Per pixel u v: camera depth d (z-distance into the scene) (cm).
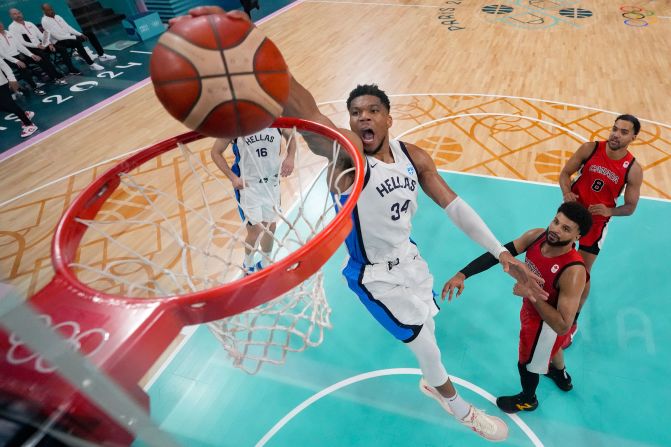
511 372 281
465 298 335
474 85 687
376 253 207
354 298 343
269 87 105
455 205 193
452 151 521
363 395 273
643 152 490
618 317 309
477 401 266
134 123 659
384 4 1132
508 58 776
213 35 98
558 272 204
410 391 274
